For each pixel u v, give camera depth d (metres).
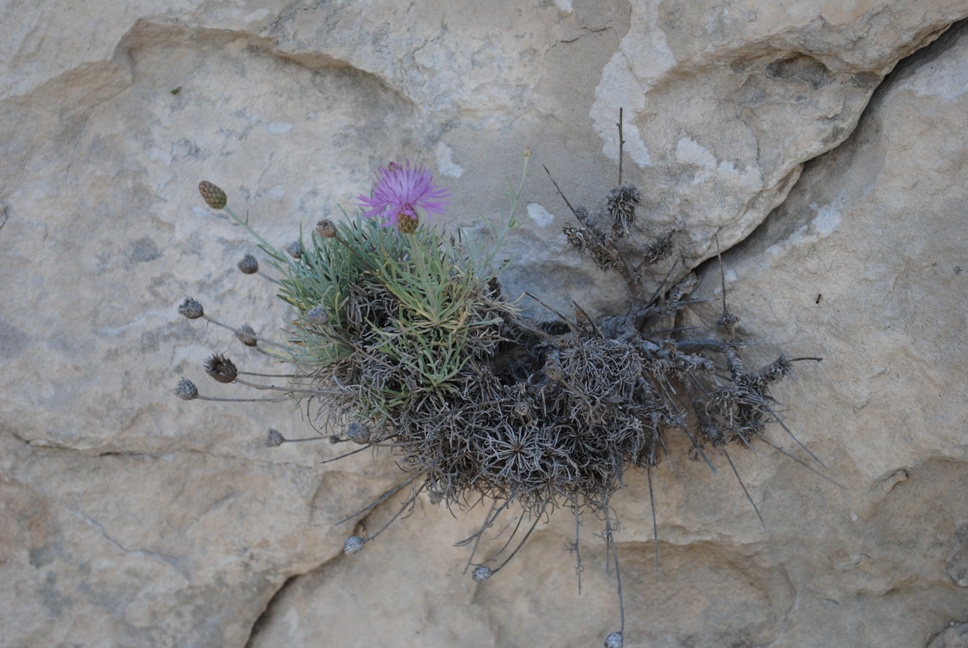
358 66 0.85
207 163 0.87
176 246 0.88
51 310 0.88
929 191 0.79
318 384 0.84
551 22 0.83
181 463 0.90
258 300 0.87
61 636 0.92
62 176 0.87
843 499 0.85
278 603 0.92
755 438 0.84
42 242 0.88
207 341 0.88
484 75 0.84
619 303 0.85
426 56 0.85
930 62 0.78
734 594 0.89
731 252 0.83
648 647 0.90
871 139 0.80
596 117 0.83
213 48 0.87
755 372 0.83
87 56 0.85
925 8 0.76
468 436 0.79
